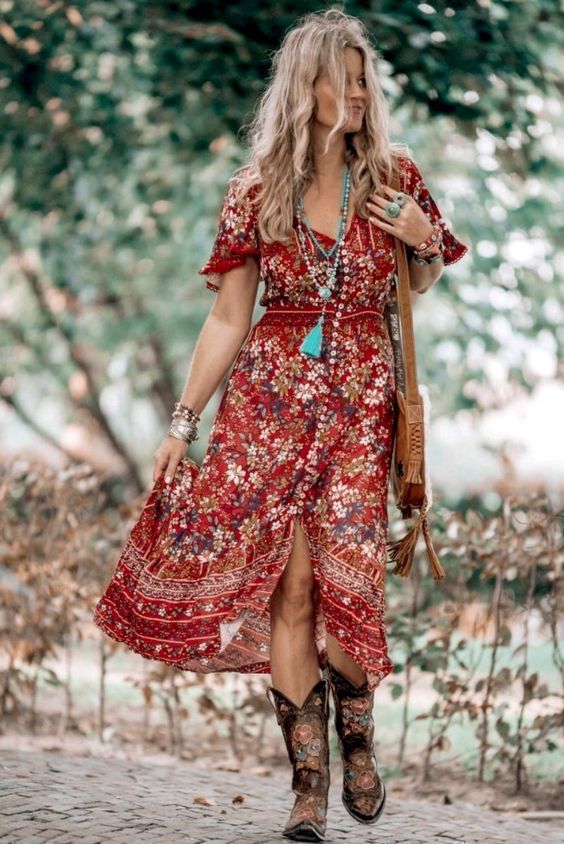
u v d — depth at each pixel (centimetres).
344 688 509
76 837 479
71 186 1461
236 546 500
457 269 1602
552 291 1630
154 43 1182
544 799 716
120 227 1719
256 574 498
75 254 1798
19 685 880
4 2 1198
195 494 507
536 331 1678
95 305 2025
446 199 1544
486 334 1698
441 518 786
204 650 505
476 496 1811
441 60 966
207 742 860
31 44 1198
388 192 496
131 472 2241
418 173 515
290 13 973
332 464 495
